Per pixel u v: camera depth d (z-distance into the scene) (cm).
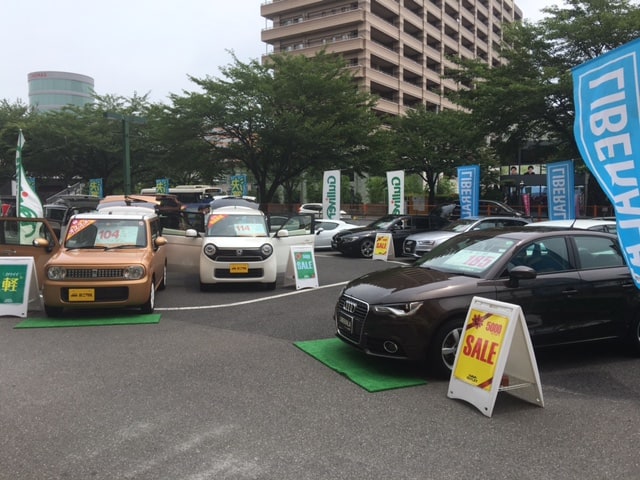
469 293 527
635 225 487
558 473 338
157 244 924
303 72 3019
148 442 380
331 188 2102
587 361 589
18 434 393
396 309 517
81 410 439
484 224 1451
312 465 348
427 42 7019
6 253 897
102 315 810
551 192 1580
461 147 3744
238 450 369
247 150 3144
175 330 724
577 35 2069
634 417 430
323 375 534
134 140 3916
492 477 333
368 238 1702
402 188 1931
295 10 6262
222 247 1032
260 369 552
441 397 473
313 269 1114
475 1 7956
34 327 732
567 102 2159
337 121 3067
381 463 351
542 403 447
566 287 561
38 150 3888
